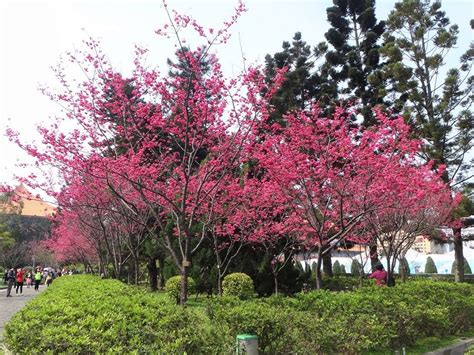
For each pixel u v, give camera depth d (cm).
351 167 845
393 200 839
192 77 796
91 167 802
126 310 444
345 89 2262
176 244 1281
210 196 948
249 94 784
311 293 693
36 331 372
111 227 1325
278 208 1110
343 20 2331
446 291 868
